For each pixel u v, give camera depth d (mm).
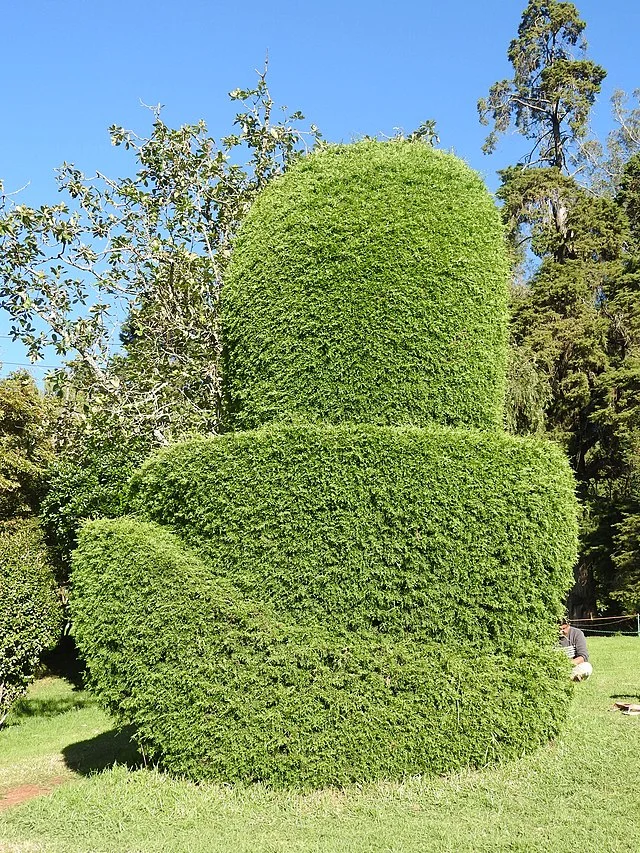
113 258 12039
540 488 5898
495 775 5414
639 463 20172
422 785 5371
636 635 18469
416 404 6172
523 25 29297
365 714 5547
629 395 20219
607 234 22656
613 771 5270
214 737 5641
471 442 5906
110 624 5973
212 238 12359
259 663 5672
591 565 21797
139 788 5660
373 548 5723
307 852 4312
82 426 11672
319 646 5637
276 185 7207
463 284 6422
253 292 6594
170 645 5789
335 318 6262
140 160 12562
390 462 5805
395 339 6203
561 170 28516
